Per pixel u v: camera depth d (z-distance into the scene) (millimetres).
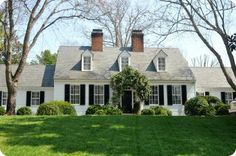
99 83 31016
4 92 31969
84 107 30531
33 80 33000
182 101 31469
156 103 31344
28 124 14898
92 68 31766
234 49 16359
